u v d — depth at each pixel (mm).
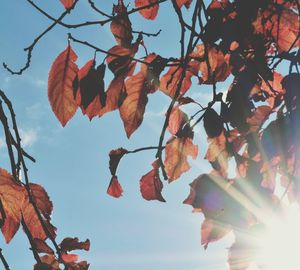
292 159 775
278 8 813
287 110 770
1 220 752
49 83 750
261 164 771
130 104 786
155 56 796
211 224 774
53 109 752
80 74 752
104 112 772
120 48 772
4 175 768
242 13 813
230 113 801
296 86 769
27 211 816
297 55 791
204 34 815
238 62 805
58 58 750
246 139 797
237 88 798
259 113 812
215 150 816
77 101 755
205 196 752
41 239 813
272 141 771
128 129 788
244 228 746
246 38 815
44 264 773
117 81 772
